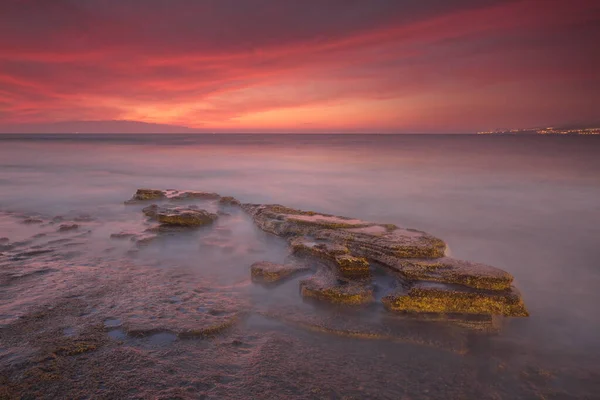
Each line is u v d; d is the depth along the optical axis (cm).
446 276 735
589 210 1622
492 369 533
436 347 577
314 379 482
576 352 588
